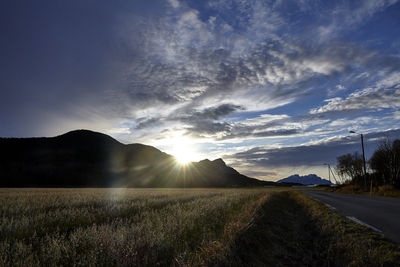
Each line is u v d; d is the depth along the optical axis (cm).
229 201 1599
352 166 7344
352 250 533
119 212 1121
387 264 454
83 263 431
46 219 930
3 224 769
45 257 469
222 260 458
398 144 4353
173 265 436
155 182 14762
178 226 706
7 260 470
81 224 879
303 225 999
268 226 870
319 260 541
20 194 2544
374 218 978
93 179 12731
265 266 516
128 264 412
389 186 3328
